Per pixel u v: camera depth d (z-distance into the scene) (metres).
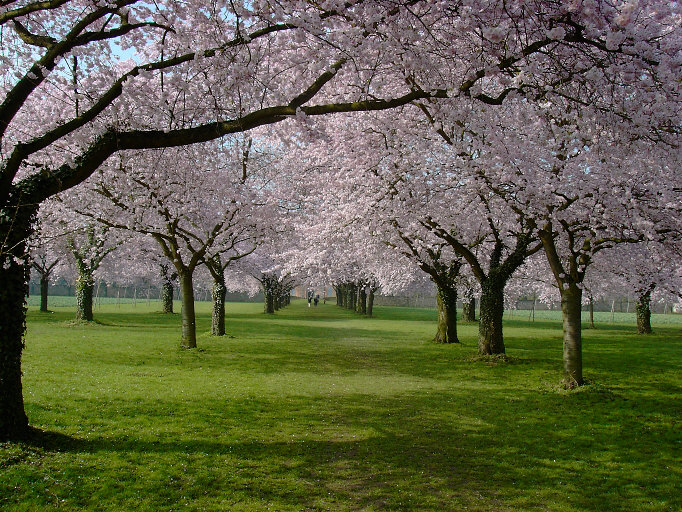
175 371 13.70
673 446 7.88
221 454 7.03
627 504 5.73
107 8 6.15
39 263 36.16
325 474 6.48
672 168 9.72
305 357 17.59
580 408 10.34
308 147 17.23
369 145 14.49
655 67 6.43
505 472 6.71
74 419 8.30
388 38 7.12
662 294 29.78
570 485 6.28
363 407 10.26
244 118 6.53
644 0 6.36
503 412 10.00
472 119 10.80
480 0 6.19
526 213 11.86
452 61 7.90
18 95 6.44
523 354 18.89
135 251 26.06
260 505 5.44
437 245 20.95
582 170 11.05
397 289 32.72
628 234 11.94
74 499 5.34
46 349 16.61
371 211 15.48
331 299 98.50
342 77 9.65
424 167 14.20
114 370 13.35
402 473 6.60
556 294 35.38
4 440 6.65
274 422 8.88
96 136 6.92
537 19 6.44
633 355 18.98
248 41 6.71
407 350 19.98
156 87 9.34
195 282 51.03
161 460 6.64
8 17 6.05
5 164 6.39
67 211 16.47
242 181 18.92
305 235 20.00
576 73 7.06
